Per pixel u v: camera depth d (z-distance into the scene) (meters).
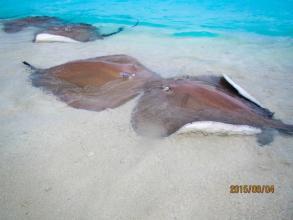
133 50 7.12
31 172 2.77
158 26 9.73
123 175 2.75
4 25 9.31
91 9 12.42
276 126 3.35
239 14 11.39
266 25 9.82
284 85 5.14
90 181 2.67
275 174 2.83
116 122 3.62
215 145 3.21
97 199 2.47
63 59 6.26
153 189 2.59
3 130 3.44
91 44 7.59
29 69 5.44
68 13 11.65
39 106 3.99
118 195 2.52
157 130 3.17
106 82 4.21
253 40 8.18
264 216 2.35
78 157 3.00
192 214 2.34
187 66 6.04
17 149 3.10
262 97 4.65
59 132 3.42
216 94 3.52
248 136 3.34
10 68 5.54
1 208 2.36
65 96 4.15
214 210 2.39
